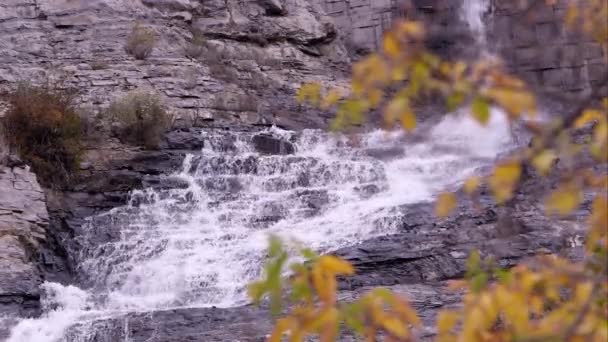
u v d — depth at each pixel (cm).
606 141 647
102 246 2669
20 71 3325
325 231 2736
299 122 3488
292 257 2348
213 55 3697
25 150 2823
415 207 2759
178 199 2903
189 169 3016
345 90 3772
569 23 829
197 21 3878
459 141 3344
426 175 3219
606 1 798
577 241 2280
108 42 3522
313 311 695
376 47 4166
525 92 617
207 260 2625
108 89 3312
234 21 3916
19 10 3575
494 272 792
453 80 629
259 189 3033
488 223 2448
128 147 3012
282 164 3109
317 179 3117
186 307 2325
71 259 2638
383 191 3084
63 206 2792
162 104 3275
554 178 1266
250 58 3812
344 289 2288
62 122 2884
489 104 624
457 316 652
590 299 647
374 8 4181
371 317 677
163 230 2767
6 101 3103
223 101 3403
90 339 2186
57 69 3381
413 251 2391
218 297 2488
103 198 2866
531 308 781
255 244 2689
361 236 2666
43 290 2386
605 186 746
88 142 2975
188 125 3259
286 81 3784
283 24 4022
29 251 2511
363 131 3366
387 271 2352
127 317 2186
